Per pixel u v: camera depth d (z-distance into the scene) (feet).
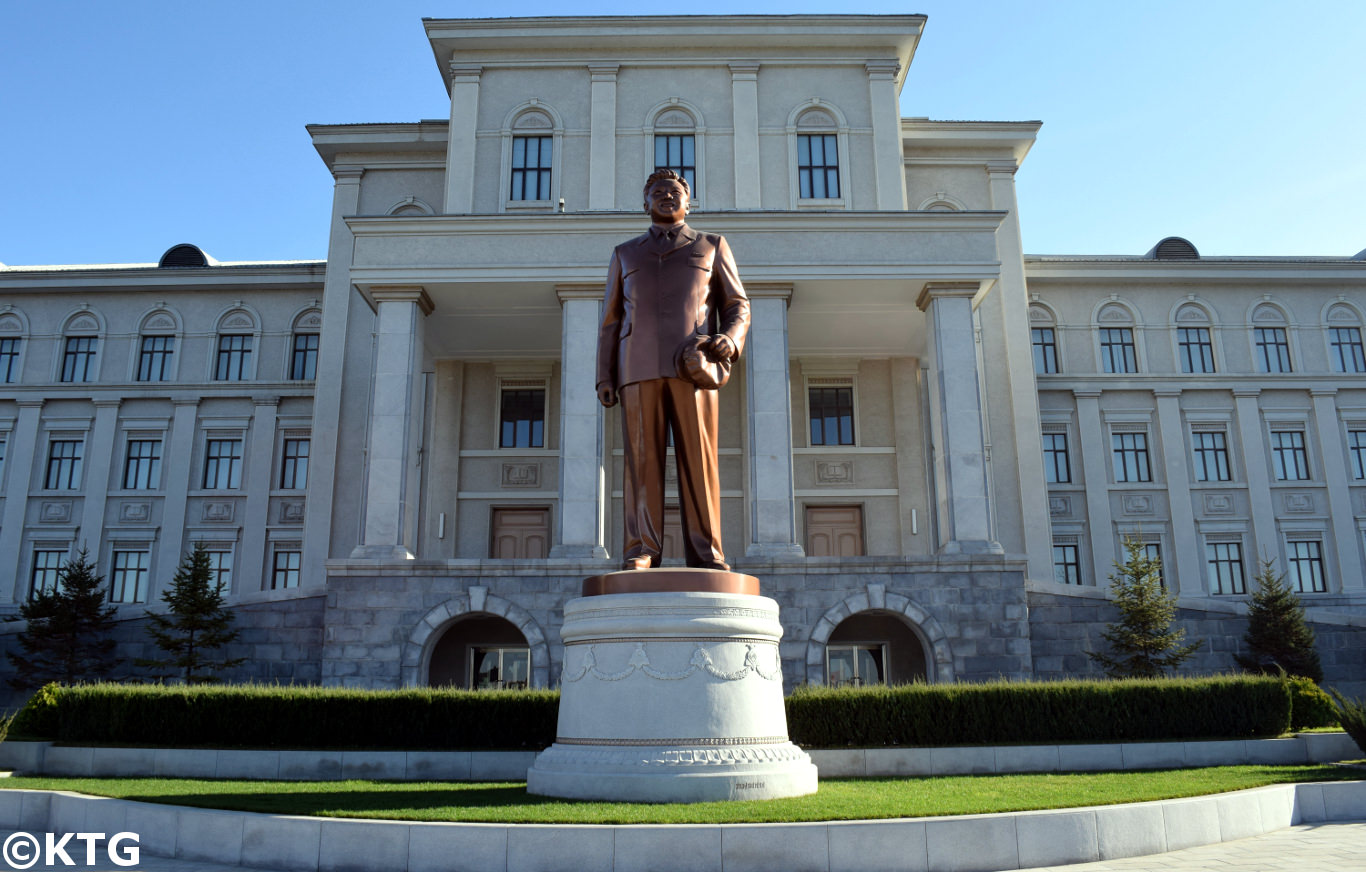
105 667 79.30
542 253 78.64
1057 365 114.01
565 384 75.41
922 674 77.61
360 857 24.34
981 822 24.52
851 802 27.55
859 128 96.58
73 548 111.96
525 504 94.43
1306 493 112.27
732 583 30.55
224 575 110.73
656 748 28.48
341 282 101.30
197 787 34.91
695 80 97.40
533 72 97.55
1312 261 116.98
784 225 79.30
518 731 42.80
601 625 29.84
